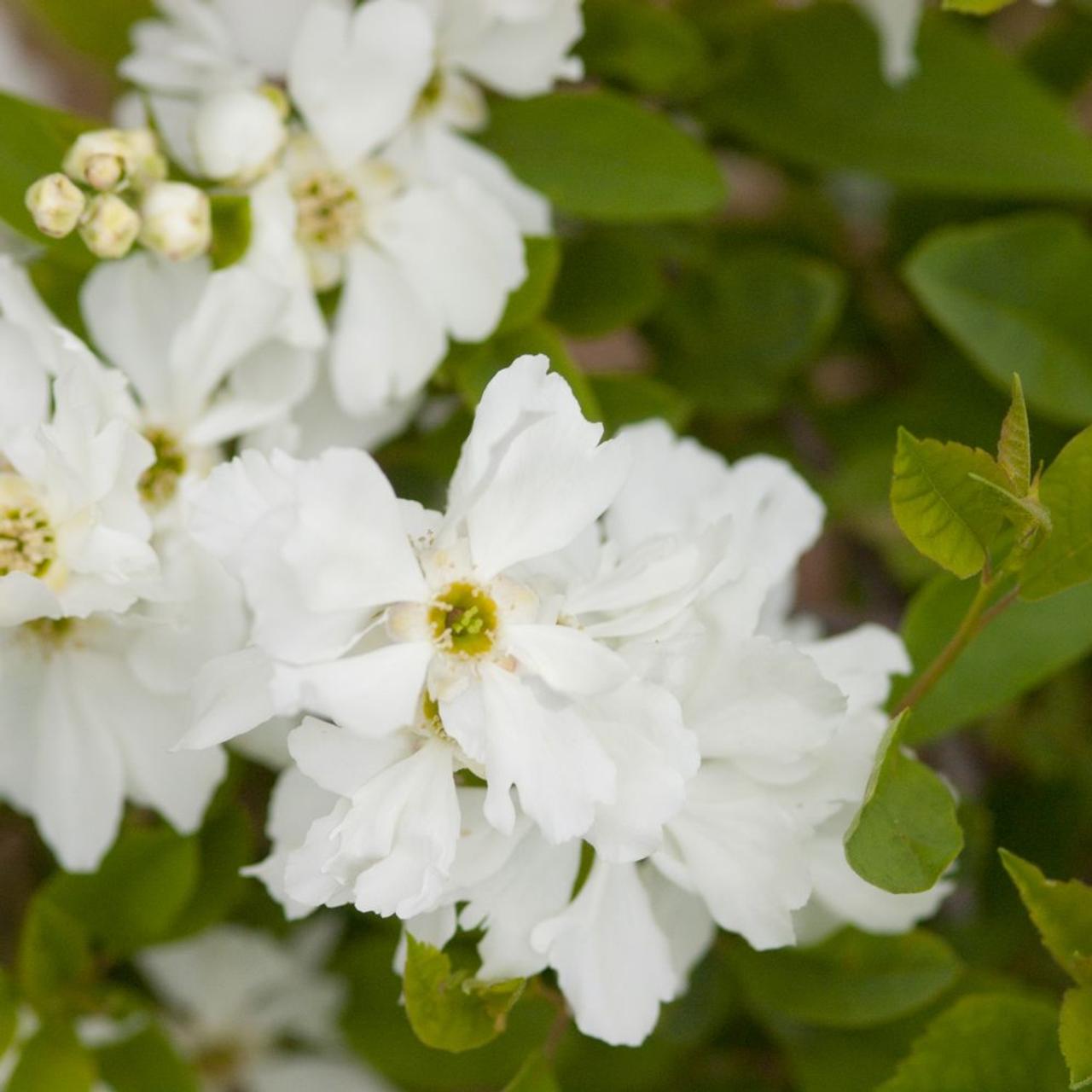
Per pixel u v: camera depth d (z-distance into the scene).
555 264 0.49
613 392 0.50
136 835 0.49
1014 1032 0.47
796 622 0.50
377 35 0.49
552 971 0.50
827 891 0.47
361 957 0.52
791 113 0.53
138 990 0.53
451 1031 0.45
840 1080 0.49
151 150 0.48
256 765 0.52
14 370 0.47
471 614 0.45
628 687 0.45
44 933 0.50
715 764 0.46
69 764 0.48
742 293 0.53
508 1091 0.47
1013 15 0.58
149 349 0.49
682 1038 0.51
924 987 0.48
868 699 0.47
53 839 0.49
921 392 0.55
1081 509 0.46
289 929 0.53
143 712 0.48
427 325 0.49
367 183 0.50
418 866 0.45
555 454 0.45
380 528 0.44
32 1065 0.49
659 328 0.54
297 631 0.44
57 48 0.55
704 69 0.53
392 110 0.49
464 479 0.45
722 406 0.54
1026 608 0.48
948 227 0.55
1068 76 0.56
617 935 0.46
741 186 0.58
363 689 0.44
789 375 0.54
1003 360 0.52
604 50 0.52
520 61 0.50
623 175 0.50
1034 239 0.52
